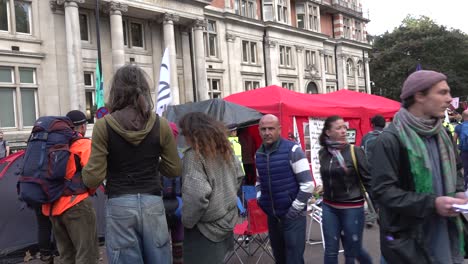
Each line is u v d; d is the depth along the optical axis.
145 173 2.77
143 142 2.74
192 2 22.19
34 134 4.14
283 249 4.02
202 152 3.09
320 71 35.09
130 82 2.77
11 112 16.64
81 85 17.41
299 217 3.79
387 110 11.22
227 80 26.39
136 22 21.09
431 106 2.19
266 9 30.23
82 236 4.07
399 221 2.22
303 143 9.22
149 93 2.86
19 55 16.47
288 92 9.62
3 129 16.22
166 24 21.05
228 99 9.89
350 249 3.90
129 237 2.70
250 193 6.15
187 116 3.22
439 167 2.22
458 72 49.16
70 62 17.22
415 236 2.18
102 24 19.42
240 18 27.14
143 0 19.72
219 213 3.11
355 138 10.25
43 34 17.34
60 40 17.77
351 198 3.86
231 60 26.64
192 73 23.22
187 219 3.06
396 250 2.21
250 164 9.66
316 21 35.16
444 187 2.21
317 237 6.55
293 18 33.44
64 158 3.96
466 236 2.29
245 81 27.92
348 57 39.38
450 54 48.41
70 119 4.55
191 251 3.17
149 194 2.79
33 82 17.19
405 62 46.94
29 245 6.12
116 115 2.71
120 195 2.72
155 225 2.77
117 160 2.71
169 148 2.92
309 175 3.74
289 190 3.79
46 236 4.81
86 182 2.67
